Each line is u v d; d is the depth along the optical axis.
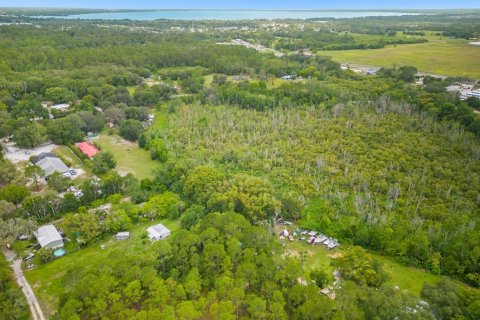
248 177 92.06
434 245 70.94
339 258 66.38
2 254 70.19
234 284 56.28
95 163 105.00
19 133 120.69
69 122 129.25
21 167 107.56
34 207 81.25
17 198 84.69
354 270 62.41
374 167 100.81
